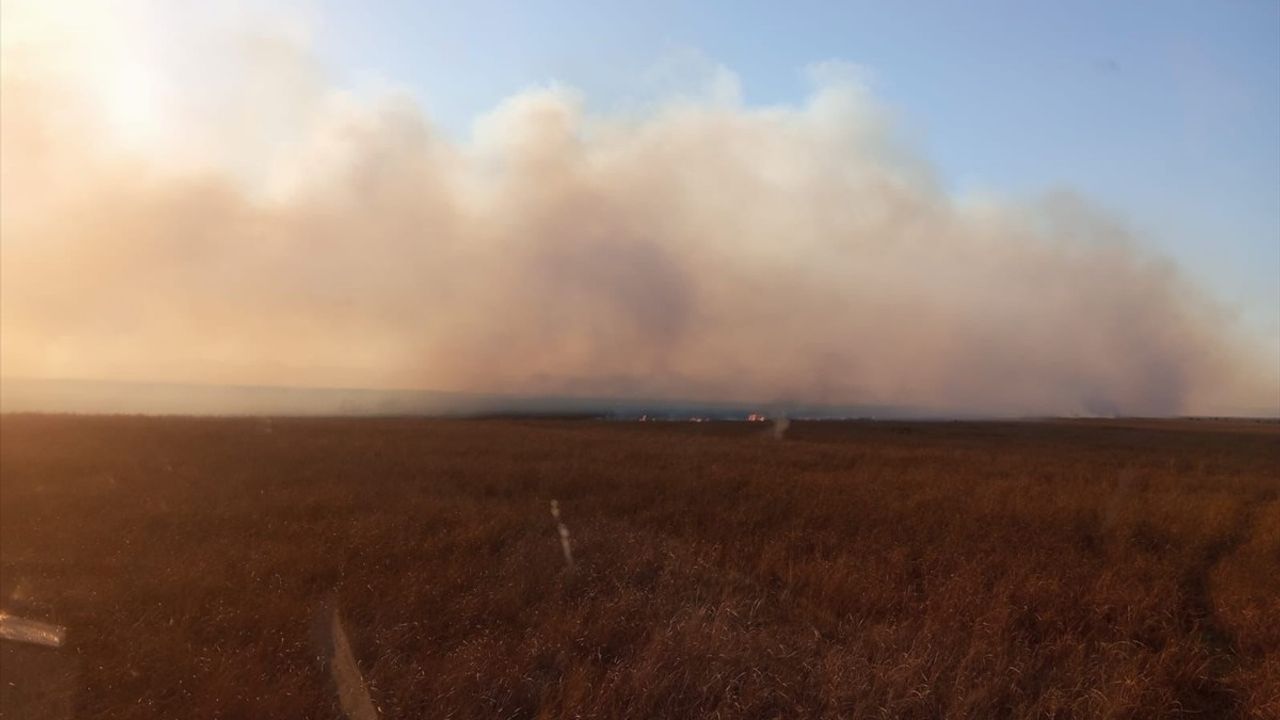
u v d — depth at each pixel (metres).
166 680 5.46
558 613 6.81
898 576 8.22
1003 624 6.57
